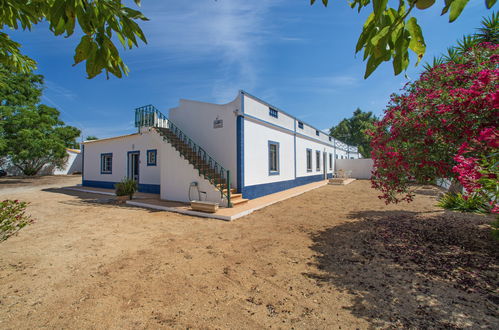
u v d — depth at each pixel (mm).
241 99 9898
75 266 3809
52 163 26766
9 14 2275
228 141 10117
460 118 3555
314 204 9328
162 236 5371
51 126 22641
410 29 1361
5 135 19594
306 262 3908
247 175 10109
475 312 2516
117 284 3238
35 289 3105
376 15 1211
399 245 4578
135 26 1707
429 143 4156
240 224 6406
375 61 1486
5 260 4039
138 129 11422
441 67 4988
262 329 2340
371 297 2852
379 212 7629
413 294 2891
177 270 3660
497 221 4770
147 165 13141
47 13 1861
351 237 5137
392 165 4949
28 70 3539
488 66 4082
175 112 11875
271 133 12289
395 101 5156
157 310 2652
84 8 1603
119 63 1865
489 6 1185
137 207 8969
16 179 21188
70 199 11039
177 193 9719
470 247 4363
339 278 3344
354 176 24469
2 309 2666
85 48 1671
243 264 3863
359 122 34875
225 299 2869
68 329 2348
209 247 4652
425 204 8898
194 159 9883
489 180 2316
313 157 18500
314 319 2471
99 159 15969
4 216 3215
